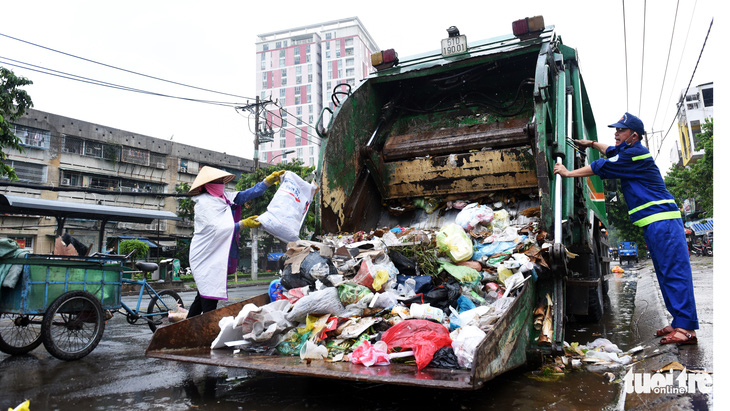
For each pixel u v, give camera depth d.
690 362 2.86
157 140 29.16
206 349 3.08
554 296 3.20
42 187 9.68
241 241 33.62
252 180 21.39
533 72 4.72
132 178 27.89
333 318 2.92
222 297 3.77
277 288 3.70
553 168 3.82
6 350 4.28
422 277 3.30
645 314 5.28
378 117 5.02
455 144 4.45
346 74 88.12
